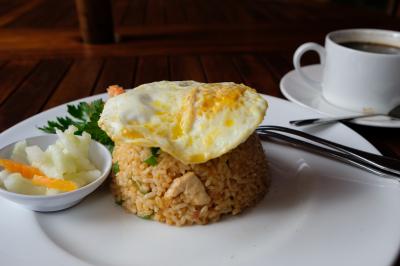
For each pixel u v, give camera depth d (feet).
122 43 2.14
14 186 0.94
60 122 1.21
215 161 0.99
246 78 1.70
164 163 0.99
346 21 2.49
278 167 1.14
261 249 0.89
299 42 2.15
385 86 1.31
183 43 2.14
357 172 1.06
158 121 0.96
